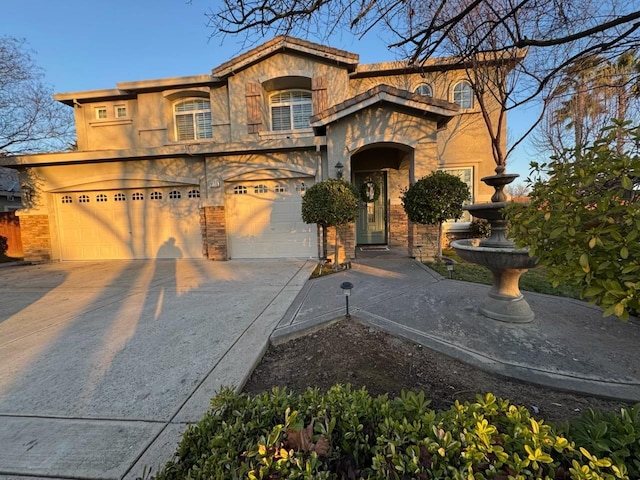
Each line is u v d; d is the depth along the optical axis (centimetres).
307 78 1168
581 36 337
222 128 1225
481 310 437
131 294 633
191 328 431
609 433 135
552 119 1289
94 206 1079
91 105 1322
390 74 1178
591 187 186
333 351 344
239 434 142
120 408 257
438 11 358
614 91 936
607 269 168
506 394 260
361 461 137
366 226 1234
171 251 1066
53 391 283
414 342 353
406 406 154
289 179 991
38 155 1012
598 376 278
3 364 339
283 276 758
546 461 114
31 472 195
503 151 1116
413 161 878
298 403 166
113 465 198
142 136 1274
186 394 274
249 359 334
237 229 1027
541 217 210
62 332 431
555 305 470
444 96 1141
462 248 410
